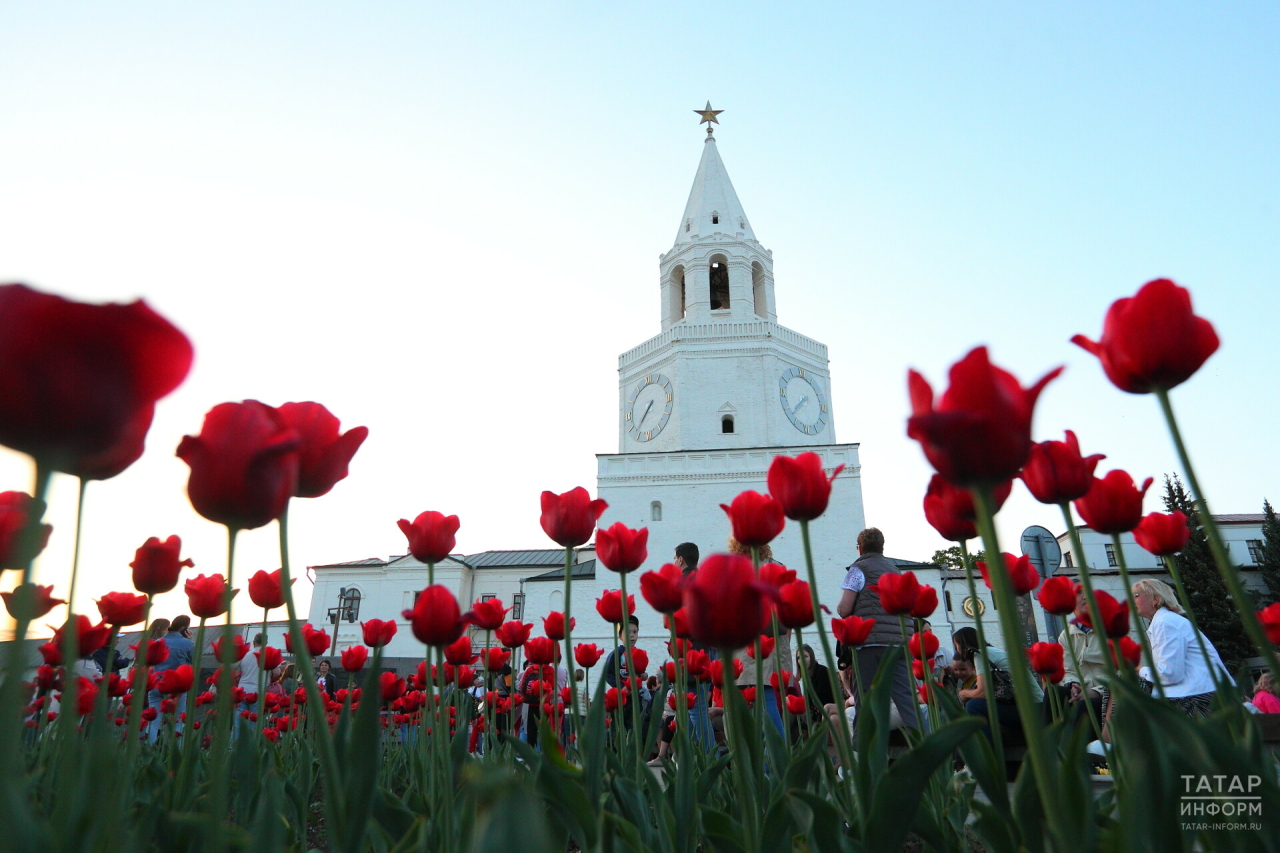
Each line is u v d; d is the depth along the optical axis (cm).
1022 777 135
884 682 171
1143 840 119
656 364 4291
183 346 70
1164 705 112
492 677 482
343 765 148
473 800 156
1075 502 175
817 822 146
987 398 99
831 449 3741
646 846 176
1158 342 127
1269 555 3953
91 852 118
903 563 3488
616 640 275
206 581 249
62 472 69
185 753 235
